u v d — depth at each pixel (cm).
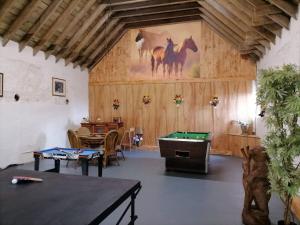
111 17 794
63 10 645
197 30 855
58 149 516
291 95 268
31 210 170
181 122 874
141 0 684
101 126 859
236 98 819
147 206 376
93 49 882
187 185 482
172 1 701
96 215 162
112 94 950
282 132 279
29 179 238
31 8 561
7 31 596
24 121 672
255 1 463
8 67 622
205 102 850
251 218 312
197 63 858
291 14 413
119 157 761
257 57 783
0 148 600
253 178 318
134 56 923
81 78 932
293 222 302
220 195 425
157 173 573
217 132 838
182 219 332
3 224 149
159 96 898
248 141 742
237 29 654
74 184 232
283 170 272
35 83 710
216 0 561
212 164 669
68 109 855
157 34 894
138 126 921
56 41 716
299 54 398
